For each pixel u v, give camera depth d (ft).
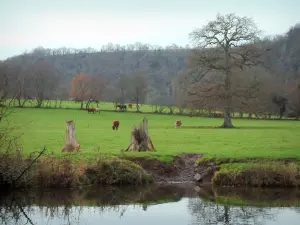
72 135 87.30
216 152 84.84
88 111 308.60
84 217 53.88
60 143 104.78
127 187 68.80
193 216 53.67
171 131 164.14
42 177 66.44
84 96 432.25
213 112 302.66
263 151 86.07
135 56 635.66
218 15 207.00
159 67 583.17
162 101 439.63
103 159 71.36
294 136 134.51
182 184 71.26
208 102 207.41
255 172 69.26
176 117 294.05
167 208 57.77
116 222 51.57
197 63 208.33
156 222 51.49
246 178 69.26
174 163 77.66
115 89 486.79
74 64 640.99
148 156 77.82
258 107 279.49
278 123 245.45
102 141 113.70
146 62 603.26
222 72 211.41
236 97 203.00
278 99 306.35
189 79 220.23
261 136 134.62
